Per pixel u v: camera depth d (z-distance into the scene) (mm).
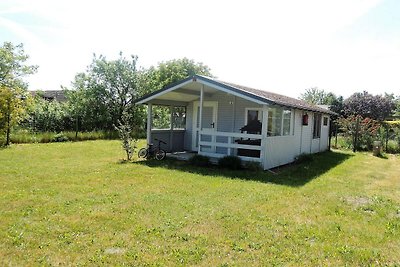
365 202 7152
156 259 3947
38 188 7250
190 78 11445
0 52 20000
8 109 15008
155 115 17750
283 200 6941
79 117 22062
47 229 4805
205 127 14609
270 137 11125
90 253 4062
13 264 3730
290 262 4004
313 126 16812
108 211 5746
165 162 11797
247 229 5078
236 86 11375
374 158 15914
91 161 11562
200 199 6758
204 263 3898
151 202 6395
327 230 5160
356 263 4059
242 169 10766
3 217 5262
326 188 8414
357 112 32094
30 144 16156
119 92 25391
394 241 4836
